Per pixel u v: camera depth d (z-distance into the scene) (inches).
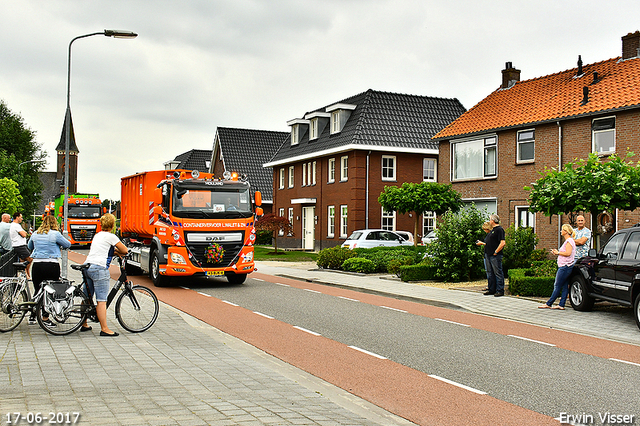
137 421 193.5
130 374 261.9
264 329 407.2
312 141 1531.7
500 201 976.3
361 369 294.7
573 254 492.1
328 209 1427.2
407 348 344.8
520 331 405.1
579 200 536.1
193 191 658.8
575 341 370.3
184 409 209.5
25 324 395.9
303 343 358.9
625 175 535.2
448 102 1489.9
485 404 236.4
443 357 322.0
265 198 1914.4
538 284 577.3
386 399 243.1
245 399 227.0
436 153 1346.0
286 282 753.0
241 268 671.1
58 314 356.5
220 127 2052.2
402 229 1339.8
